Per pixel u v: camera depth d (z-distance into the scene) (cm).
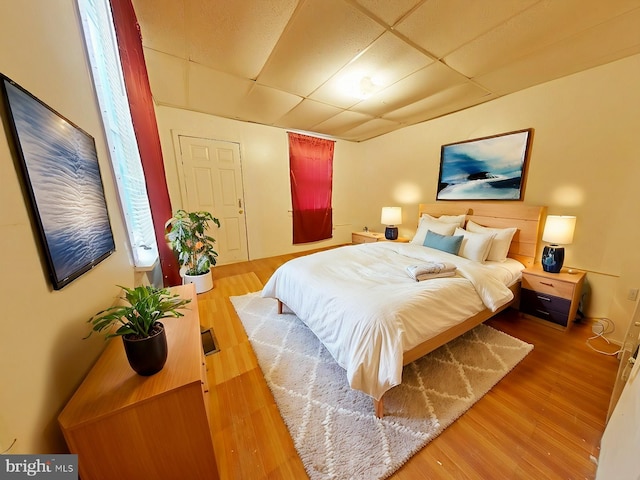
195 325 119
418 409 135
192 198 354
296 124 385
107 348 102
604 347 186
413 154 377
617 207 203
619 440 88
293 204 447
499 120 272
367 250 275
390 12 150
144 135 186
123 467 78
